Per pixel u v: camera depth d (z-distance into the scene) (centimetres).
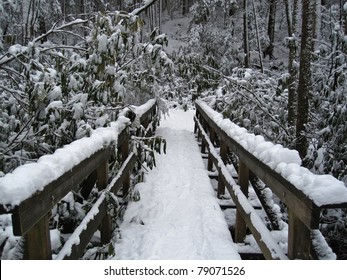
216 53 1214
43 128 405
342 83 606
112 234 369
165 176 580
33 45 434
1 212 154
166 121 1237
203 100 899
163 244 355
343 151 586
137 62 597
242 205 322
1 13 673
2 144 445
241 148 336
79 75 435
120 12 485
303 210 178
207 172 607
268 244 237
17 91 462
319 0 823
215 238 366
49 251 196
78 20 485
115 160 390
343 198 161
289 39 730
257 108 834
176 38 2314
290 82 732
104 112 452
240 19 2047
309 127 625
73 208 323
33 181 171
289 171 202
